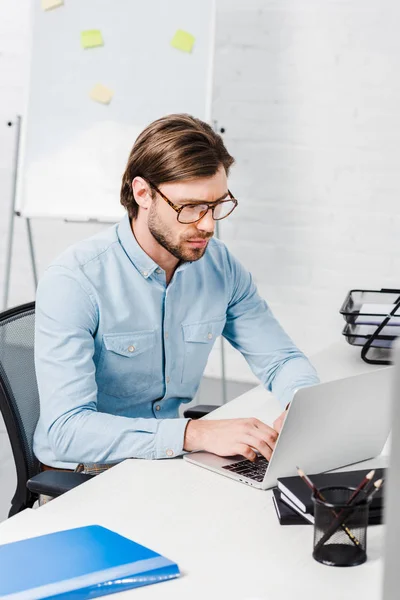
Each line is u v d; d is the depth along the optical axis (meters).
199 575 1.03
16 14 3.53
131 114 2.97
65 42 3.02
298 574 1.04
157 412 1.71
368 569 1.05
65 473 1.44
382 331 1.99
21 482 1.60
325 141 3.19
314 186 3.24
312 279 3.31
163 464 1.40
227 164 1.53
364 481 1.05
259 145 3.28
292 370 1.73
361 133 3.14
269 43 3.19
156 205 1.50
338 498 1.09
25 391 1.64
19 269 3.75
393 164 3.12
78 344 1.51
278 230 3.32
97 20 2.99
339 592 1.00
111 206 2.99
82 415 1.46
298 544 1.12
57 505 1.23
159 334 1.65
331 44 3.11
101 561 1.03
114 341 1.59
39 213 3.04
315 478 1.23
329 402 1.26
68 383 1.48
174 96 2.94
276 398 1.75
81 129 3.02
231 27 3.23
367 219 3.19
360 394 1.30
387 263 3.20
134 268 1.61
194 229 1.50
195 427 1.43
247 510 1.22
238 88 3.27
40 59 3.04
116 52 2.98
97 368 1.61
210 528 1.16
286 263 3.33
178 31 2.92
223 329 1.87
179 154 1.45
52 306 1.52
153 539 1.13
